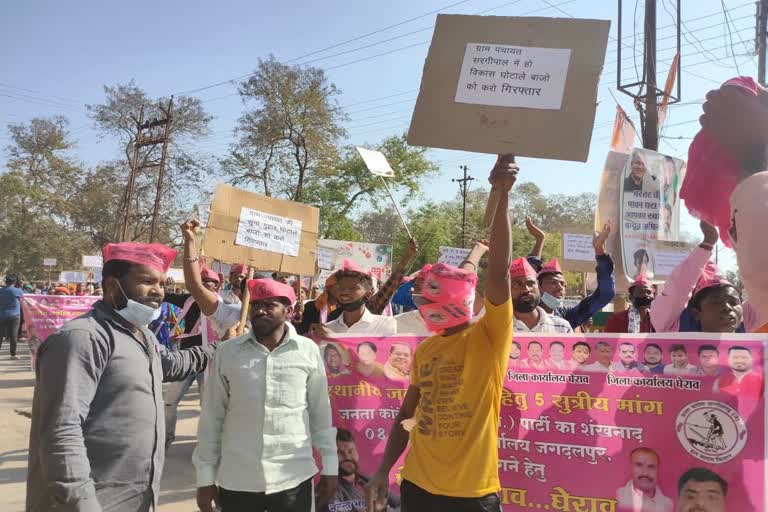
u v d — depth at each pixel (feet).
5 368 42.42
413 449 9.53
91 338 8.08
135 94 138.21
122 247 8.86
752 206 5.48
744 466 9.64
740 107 6.16
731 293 11.12
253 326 10.76
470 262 10.48
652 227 17.63
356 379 12.87
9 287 47.60
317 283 40.96
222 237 15.75
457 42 8.49
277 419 10.37
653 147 34.24
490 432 9.07
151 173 142.41
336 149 114.32
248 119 113.09
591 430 10.75
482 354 9.14
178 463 20.51
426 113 8.39
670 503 10.07
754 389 9.70
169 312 26.68
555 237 149.07
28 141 176.76
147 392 8.65
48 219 176.24
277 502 10.16
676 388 10.22
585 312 16.58
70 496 7.34
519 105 8.04
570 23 8.09
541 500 10.97
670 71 34.22
